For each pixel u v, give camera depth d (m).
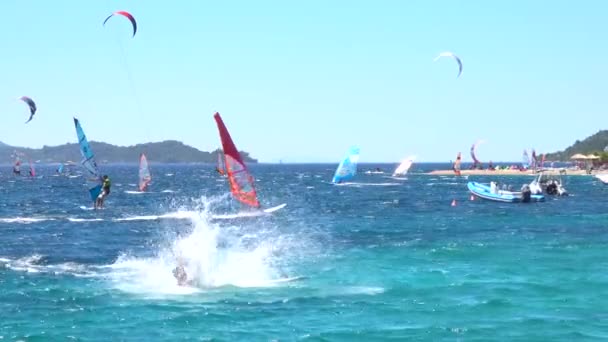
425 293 30.27
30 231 57.69
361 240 50.28
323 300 28.77
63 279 33.22
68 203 97.25
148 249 45.81
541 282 32.75
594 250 44.19
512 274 35.03
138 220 67.19
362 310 27.06
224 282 32.19
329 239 50.75
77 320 25.47
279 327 24.59
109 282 32.44
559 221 66.62
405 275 34.69
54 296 29.28
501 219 69.19
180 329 24.31
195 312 26.62
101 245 48.00
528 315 26.39
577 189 135.50
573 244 47.53
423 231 57.19
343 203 96.56
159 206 89.69
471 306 27.81
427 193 123.50
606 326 24.88
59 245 48.00
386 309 27.27
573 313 26.73
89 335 23.59
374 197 111.75
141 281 32.72
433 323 25.20
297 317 25.97
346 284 32.16
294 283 32.28
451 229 58.91
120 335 23.61
